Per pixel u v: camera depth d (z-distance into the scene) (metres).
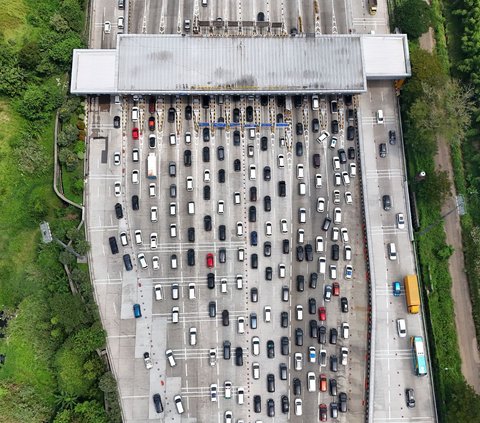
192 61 90.94
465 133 91.31
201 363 85.06
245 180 91.62
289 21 97.69
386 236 90.06
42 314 85.38
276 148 92.75
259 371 84.81
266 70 91.00
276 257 88.94
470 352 85.75
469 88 91.81
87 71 90.94
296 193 91.50
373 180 92.25
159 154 92.44
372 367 83.56
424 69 90.00
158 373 84.56
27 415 81.75
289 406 84.06
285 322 86.25
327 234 90.19
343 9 98.50
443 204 90.38
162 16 97.69
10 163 90.19
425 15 94.69
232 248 89.06
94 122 93.44
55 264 88.19
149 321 86.31
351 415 83.94
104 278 87.75
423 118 87.56
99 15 97.56
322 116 94.25
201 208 90.44
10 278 87.88
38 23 94.62
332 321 86.88
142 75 90.25
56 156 91.00
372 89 95.62
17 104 91.31
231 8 98.06
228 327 86.25
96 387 84.00
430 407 83.62
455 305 87.31
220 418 83.44
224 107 94.19
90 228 89.62
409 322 86.62
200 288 87.62
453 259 89.00
